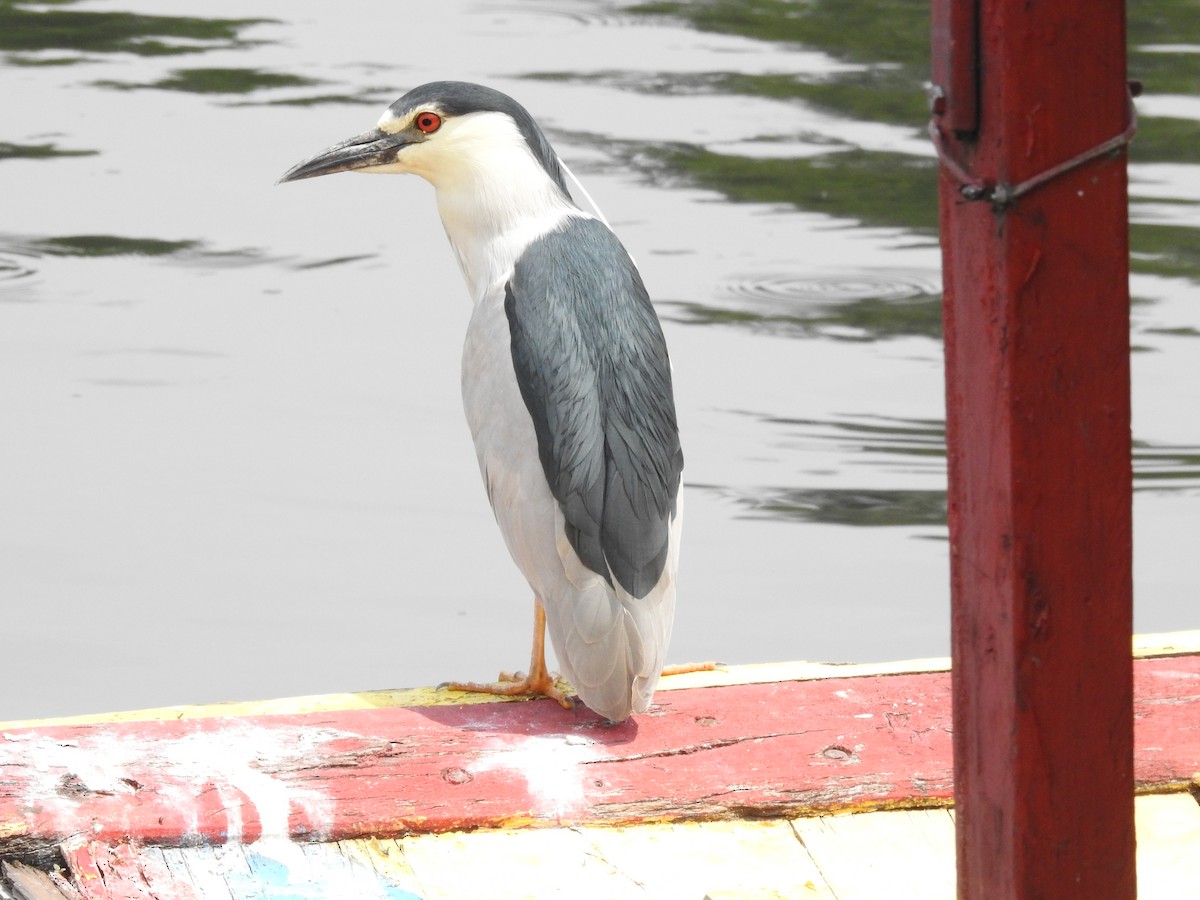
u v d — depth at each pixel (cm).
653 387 753
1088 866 486
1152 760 664
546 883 595
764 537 1251
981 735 489
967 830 504
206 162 2075
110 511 1256
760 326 1605
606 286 771
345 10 2898
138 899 573
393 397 1448
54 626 1113
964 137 455
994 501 465
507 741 666
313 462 1339
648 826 636
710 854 617
